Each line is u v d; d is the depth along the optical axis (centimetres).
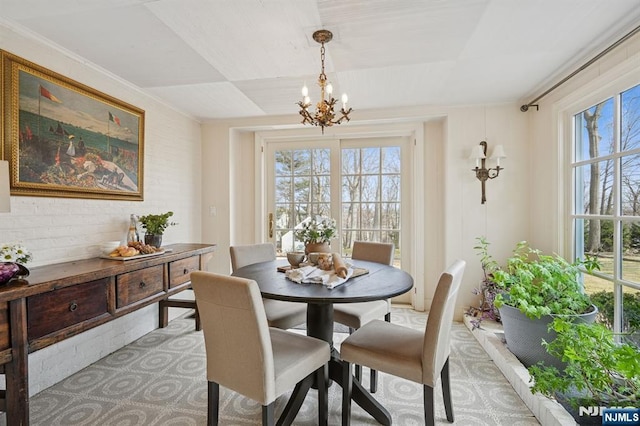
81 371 216
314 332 192
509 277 221
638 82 180
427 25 179
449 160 313
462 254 311
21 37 182
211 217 371
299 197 379
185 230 343
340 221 371
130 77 248
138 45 200
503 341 237
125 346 255
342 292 151
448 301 141
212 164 371
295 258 206
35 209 191
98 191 233
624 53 186
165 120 311
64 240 208
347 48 205
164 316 296
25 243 186
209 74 244
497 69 237
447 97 294
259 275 189
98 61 221
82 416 168
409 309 350
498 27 182
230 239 369
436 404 180
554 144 257
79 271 174
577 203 241
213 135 371
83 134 221
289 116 353
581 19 174
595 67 211
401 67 233
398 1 158
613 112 200
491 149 305
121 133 254
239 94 286
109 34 187
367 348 152
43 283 147
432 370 138
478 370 215
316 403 182
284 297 146
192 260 266
